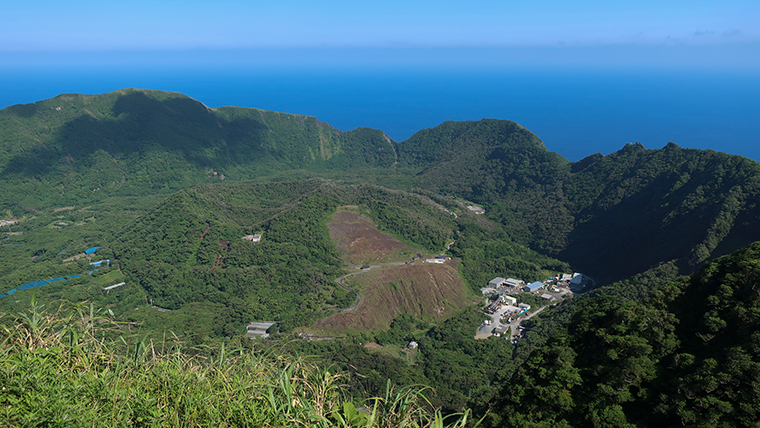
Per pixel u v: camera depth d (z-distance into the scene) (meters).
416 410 8.51
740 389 20.42
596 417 23.45
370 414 8.31
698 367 23.00
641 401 23.52
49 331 8.51
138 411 7.41
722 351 23.06
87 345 8.67
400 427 7.97
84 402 7.15
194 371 8.44
